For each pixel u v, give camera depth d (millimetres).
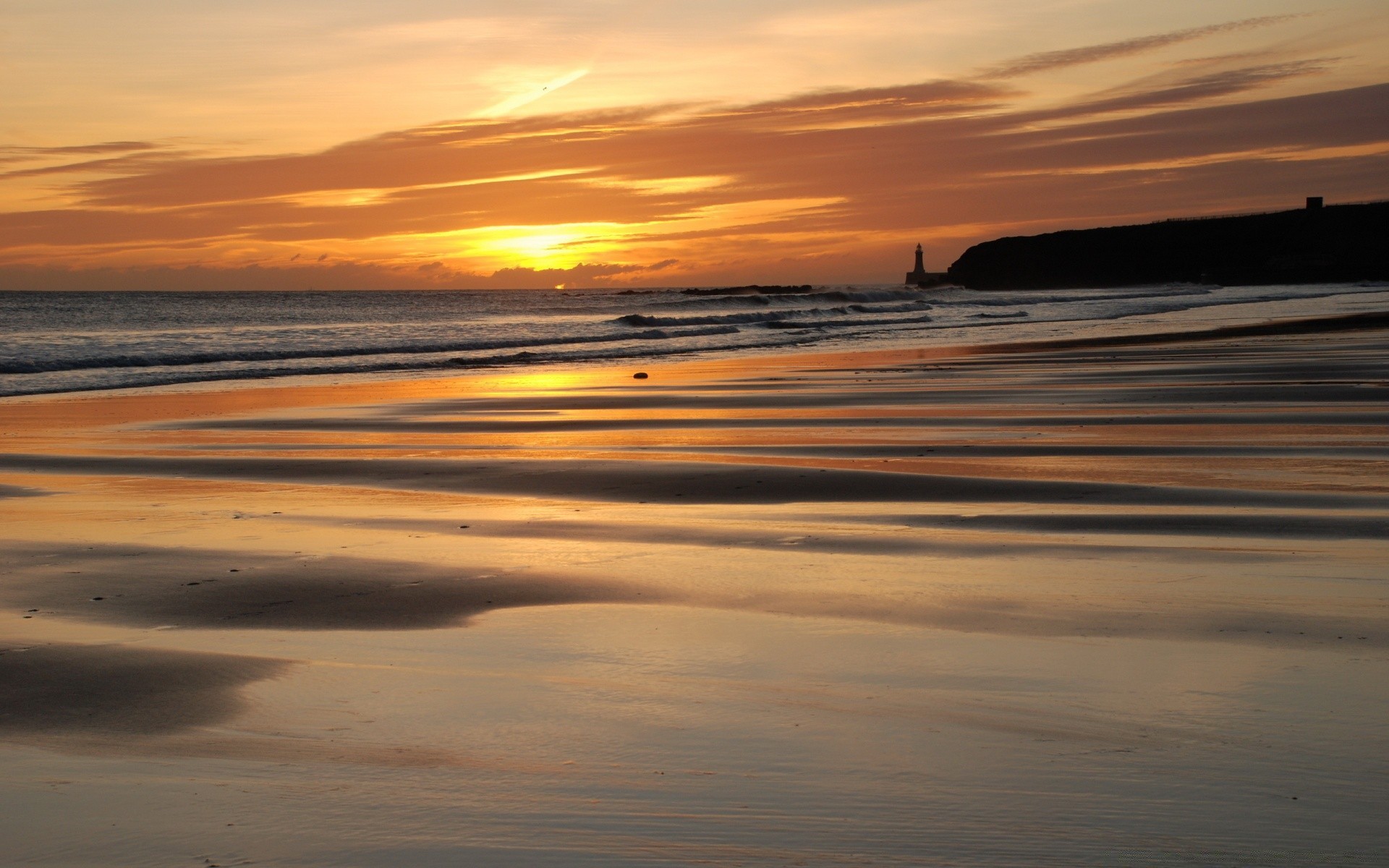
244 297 132250
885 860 3748
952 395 21344
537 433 16719
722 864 3725
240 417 19188
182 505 11062
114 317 67938
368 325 52250
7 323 59375
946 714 5078
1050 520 9852
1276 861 3701
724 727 4953
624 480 12297
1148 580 7590
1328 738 4699
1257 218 185000
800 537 9242
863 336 44531
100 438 16469
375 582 7781
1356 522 9539
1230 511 10148
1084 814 4047
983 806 4125
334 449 15141
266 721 5094
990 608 6914
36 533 9594
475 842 3889
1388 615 6633
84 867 3727
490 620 6812
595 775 4445
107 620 6867
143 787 4355
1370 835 3867
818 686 5512
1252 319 51906
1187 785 4266
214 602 7289
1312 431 15445
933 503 10789
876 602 7105
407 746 4773
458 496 11477
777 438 15758
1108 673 5621
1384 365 25375
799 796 4230
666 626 6625
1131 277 185625
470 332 46344
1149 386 22156
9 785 4383
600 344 41156
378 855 3797
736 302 82562
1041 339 40156
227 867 3719
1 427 17781
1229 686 5383
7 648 6227
